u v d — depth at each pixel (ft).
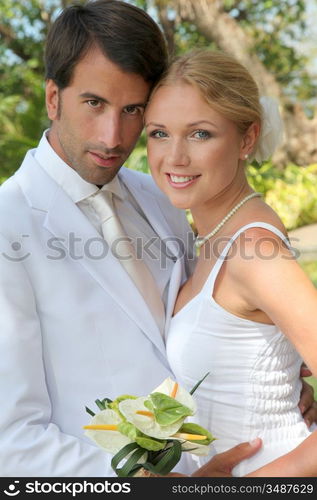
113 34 7.62
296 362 8.05
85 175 8.16
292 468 6.82
